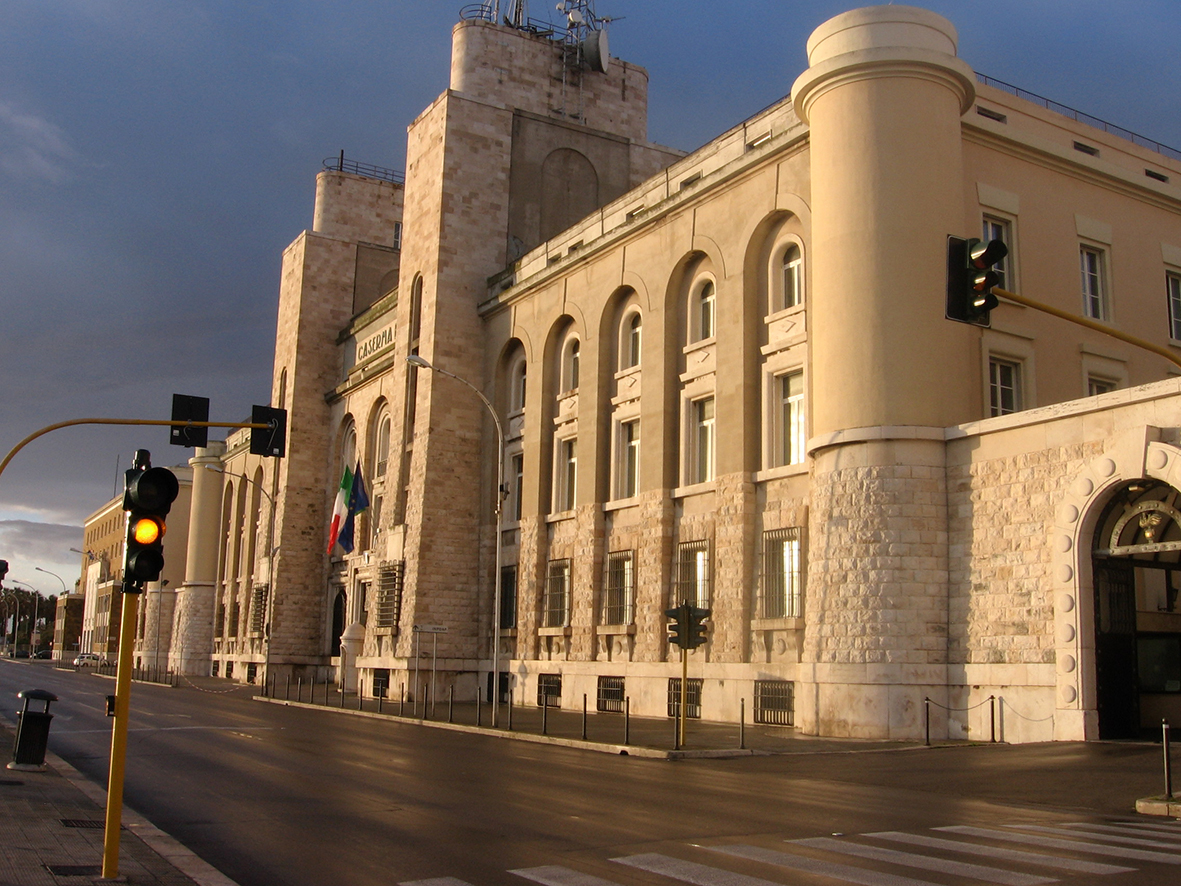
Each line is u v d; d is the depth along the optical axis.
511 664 39.06
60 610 140.88
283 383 61.94
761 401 29.91
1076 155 30.14
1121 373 30.28
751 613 29.19
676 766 18.77
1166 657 23.55
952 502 24.03
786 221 29.78
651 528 32.97
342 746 22.09
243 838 11.08
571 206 47.38
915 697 23.16
